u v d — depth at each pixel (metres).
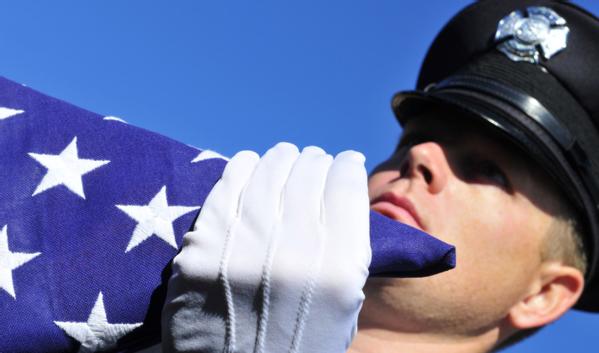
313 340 1.13
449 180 2.32
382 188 2.33
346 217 1.17
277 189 1.21
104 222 1.24
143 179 1.27
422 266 1.29
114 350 1.24
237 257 1.14
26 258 1.22
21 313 1.20
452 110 2.49
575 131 2.54
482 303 2.28
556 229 2.42
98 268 1.22
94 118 1.33
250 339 1.14
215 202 1.20
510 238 2.31
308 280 1.13
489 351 2.41
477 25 2.86
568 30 2.70
